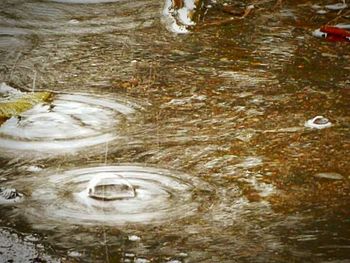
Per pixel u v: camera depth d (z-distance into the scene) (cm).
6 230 53
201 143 61
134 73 73
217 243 52
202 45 80
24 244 52
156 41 81
